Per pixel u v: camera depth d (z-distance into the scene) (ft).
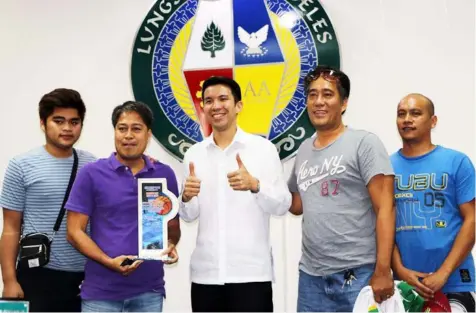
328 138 7.67
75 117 8.07
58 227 7.86
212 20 10.23
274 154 7.67
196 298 7.52
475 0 9.71
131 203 7.36
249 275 7.32
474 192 7.54
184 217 7.65
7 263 7.96
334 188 7.34
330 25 9.87
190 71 10.23
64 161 8.19
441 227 7.51
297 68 9.94
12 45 10.77
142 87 10.32
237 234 7.39
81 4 10.66
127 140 7.31
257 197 7.22
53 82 10.66
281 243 9.92
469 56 9.69
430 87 9.77
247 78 10.09
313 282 7.47
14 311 6.84
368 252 7.22
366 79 9.92
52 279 7.83
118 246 7.23
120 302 7.30
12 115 10.72
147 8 10.51
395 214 7.48
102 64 10.56
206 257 7.45
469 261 7.73
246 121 10.05
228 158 7.59
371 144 7.24
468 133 9.63
